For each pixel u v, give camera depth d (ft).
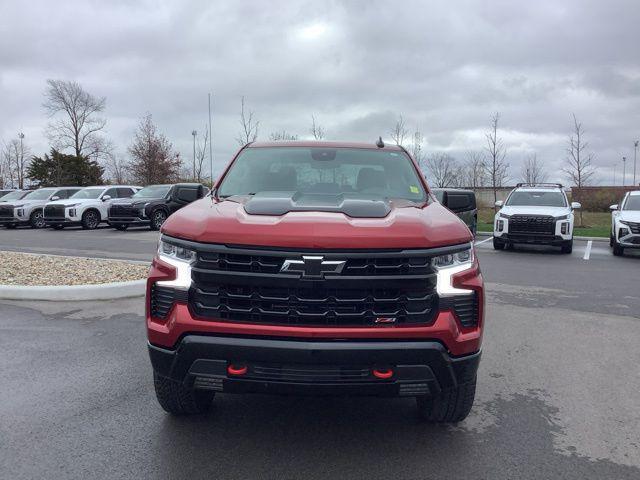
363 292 10.12
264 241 10.07
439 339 10.21
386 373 10.05
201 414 13.10
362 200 12.46
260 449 11.39
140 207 69.15
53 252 45.11
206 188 16.40
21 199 86.74
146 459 10.91
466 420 13.00
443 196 14.90
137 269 31.78
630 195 52.19
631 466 10.88
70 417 12.82
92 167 190.70
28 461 10.79
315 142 16.62
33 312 22.84
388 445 11.64
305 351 9.83
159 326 10.73
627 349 18.72
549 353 18.25
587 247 55.77
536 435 12.23
